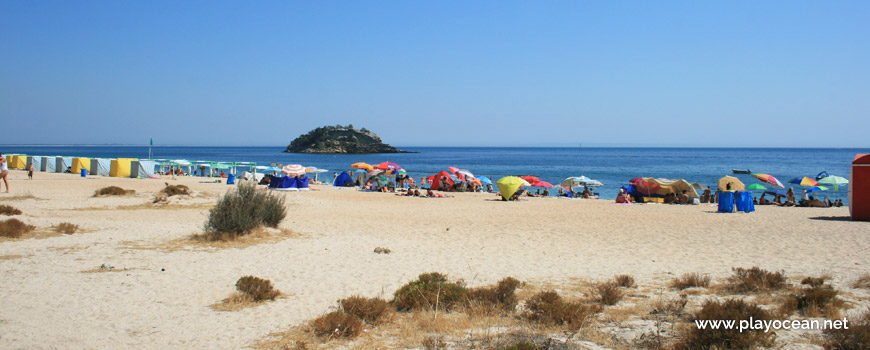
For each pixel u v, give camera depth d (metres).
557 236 14.22
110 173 39.41
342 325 5.85
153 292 7.62
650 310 6.54
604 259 10.70
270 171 53.84
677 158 140.88
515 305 6.89
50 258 9.80
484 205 24.55
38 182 30.30
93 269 9.01
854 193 17.11
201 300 7.25
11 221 12.40
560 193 33.62
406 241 13.23
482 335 5.66
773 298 6.91
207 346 5.39
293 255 10.93
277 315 6.56
